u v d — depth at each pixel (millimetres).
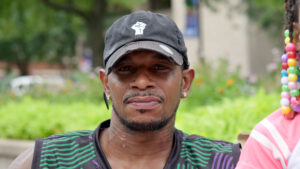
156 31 1642
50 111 5078
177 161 1698
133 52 1604
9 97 8547
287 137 1493
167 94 1628
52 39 24953
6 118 4746
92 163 1679
